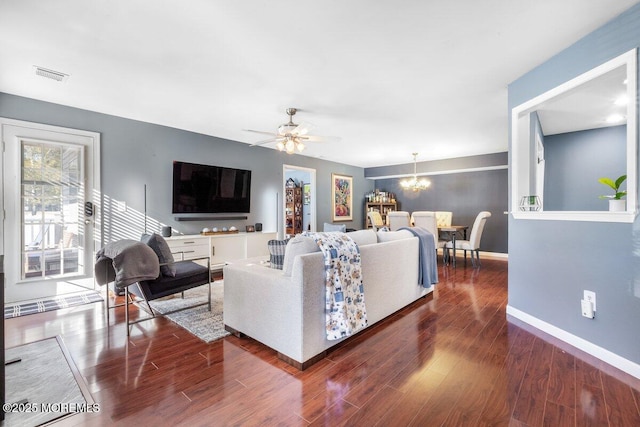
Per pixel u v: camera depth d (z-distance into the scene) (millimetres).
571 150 4758
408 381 1871
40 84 2967
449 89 3074
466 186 7219
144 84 2953
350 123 4254
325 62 2516
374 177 8445
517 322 2830
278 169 6078
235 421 1517
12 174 3258
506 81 2893
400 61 2500
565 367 2012
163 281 2805
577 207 4707
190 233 4742
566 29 2055
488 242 6898
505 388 1786
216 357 2186
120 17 1921
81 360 2121
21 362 2088
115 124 3947
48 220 3494
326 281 2164
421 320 2920
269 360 2145
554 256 2475
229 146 5246
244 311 2451
